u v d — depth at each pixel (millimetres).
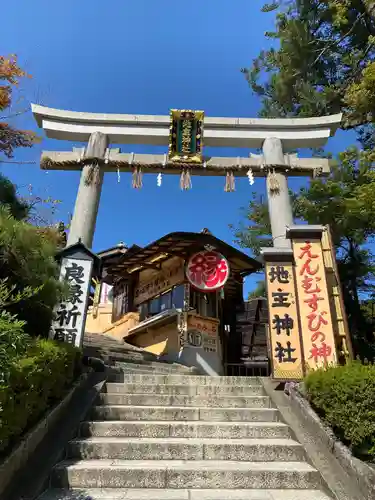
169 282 15062
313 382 5203
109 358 9641
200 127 12180
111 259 19969
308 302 7027
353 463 3975
